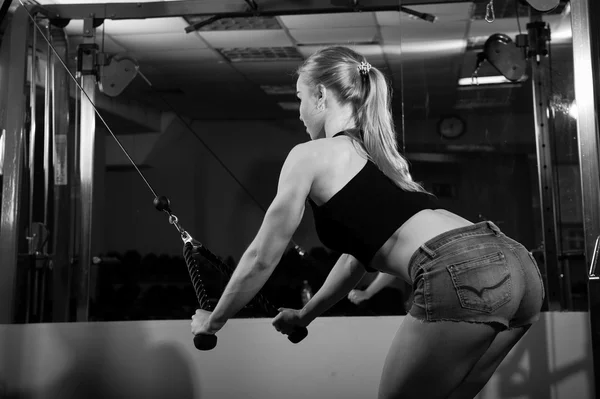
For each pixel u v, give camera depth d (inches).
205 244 213.0
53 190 107.3
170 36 154.1
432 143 130.5
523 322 44.1
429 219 43.8
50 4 112.6
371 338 80.7
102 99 162.7
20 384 82.3
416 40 127.6
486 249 41.1
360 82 51.5
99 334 83.0
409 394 41.8
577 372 79.5
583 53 60.6
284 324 56.2
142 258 206.5
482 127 130.7
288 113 213.0
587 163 59.5
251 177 214.8
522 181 129.3
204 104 205.6
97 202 197.6
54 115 106.6
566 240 116.8
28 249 100.3
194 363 82.0
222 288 169.9
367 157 47.6
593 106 59.8
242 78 188.7
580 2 61.2
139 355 82.5
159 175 211.0
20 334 83.1
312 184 46.4
